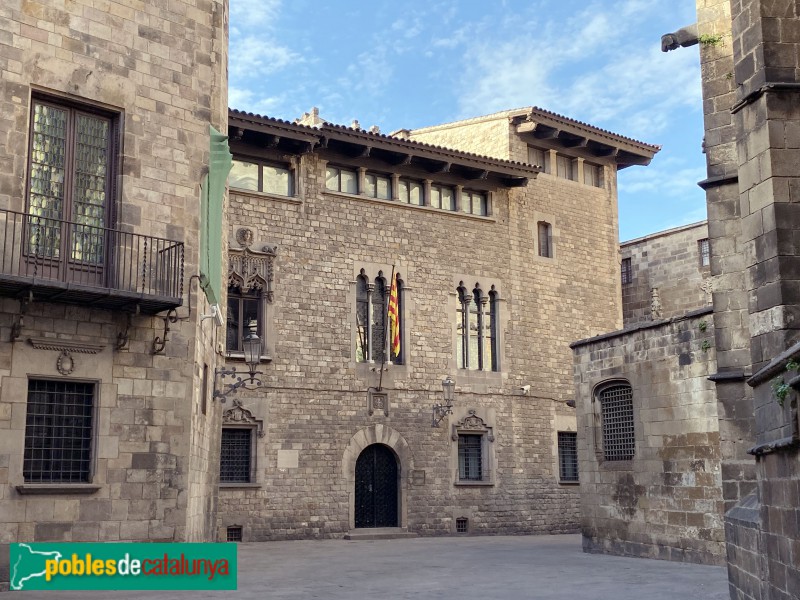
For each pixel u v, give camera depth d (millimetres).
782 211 11055
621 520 21844
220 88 19719
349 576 16969
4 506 13914
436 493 30219
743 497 14195
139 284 15766
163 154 16531
